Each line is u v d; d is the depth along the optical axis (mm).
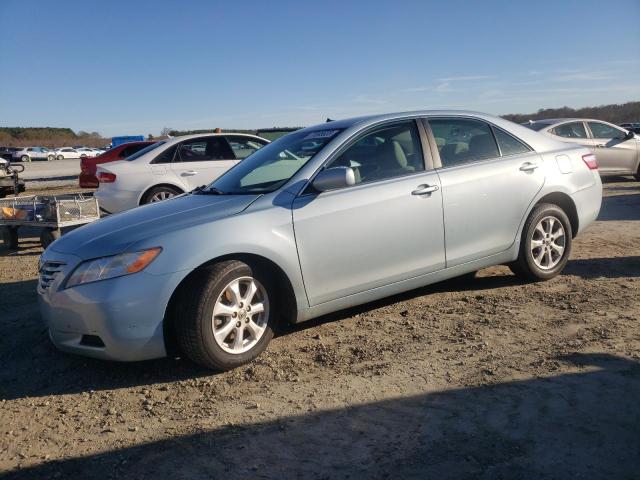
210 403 3516
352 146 4602
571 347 3992
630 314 4570
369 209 4410
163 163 9891
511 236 5238
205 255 3797
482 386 3500
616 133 14133
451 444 2904
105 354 3754
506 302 5043
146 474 2801
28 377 4070
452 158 5020
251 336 4066
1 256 8703
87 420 3400
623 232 8008
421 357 3994
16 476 2850
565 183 5566
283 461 2844
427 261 4742
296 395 3545
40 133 96000
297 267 4129
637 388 3357
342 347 4273
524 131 5602
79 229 4438
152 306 3691
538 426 3021
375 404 3361
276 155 4855
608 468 2643
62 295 3838
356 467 2762
